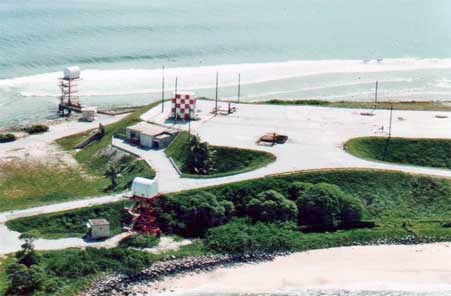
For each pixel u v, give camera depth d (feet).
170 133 605.73
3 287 394.93
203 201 485.97
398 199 522.06
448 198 524.93
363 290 424.05
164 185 516.32
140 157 576.61
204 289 416.05
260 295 412.98
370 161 567.18
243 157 571.28
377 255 463.01
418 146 605.73
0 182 553.23
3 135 651.25
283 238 465.06
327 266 447.42
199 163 559.79
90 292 402.11
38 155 614.75
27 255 420.77
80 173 575.79
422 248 474.08
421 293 424.05
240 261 448.24
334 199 498.28
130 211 474.49
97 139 647.56
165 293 409.69
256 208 493.36
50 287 397.60
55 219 474.90
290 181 525.34
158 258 434.71
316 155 572.51
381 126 648.79
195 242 463.01
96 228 458.09
